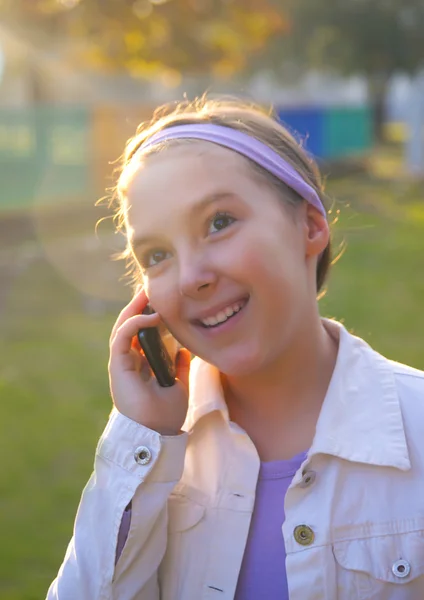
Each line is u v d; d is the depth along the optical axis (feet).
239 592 4.62
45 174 41.88
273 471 4.70
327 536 4.42
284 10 64.59
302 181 4.66
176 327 4.54
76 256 30.89
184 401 4.91
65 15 40.42
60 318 22.48
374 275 26.35
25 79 60.95
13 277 27.73
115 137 43.75
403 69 67.56
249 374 4.64
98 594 4.60
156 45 41.55
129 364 4.93
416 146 58.70
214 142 4.52
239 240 4.33
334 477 4.52
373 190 49.62
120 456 4.78
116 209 5.75
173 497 4.92
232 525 4.69
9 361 18.56
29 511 11.33
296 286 4.46
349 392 4.66
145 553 4.72
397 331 19.40
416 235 34.12
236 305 4.37
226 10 40.27
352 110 61.46
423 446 4.53
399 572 4.34
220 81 61.87
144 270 4.65
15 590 9.39
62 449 13.43
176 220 4.39
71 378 17.24
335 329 5.00
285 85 78.33
